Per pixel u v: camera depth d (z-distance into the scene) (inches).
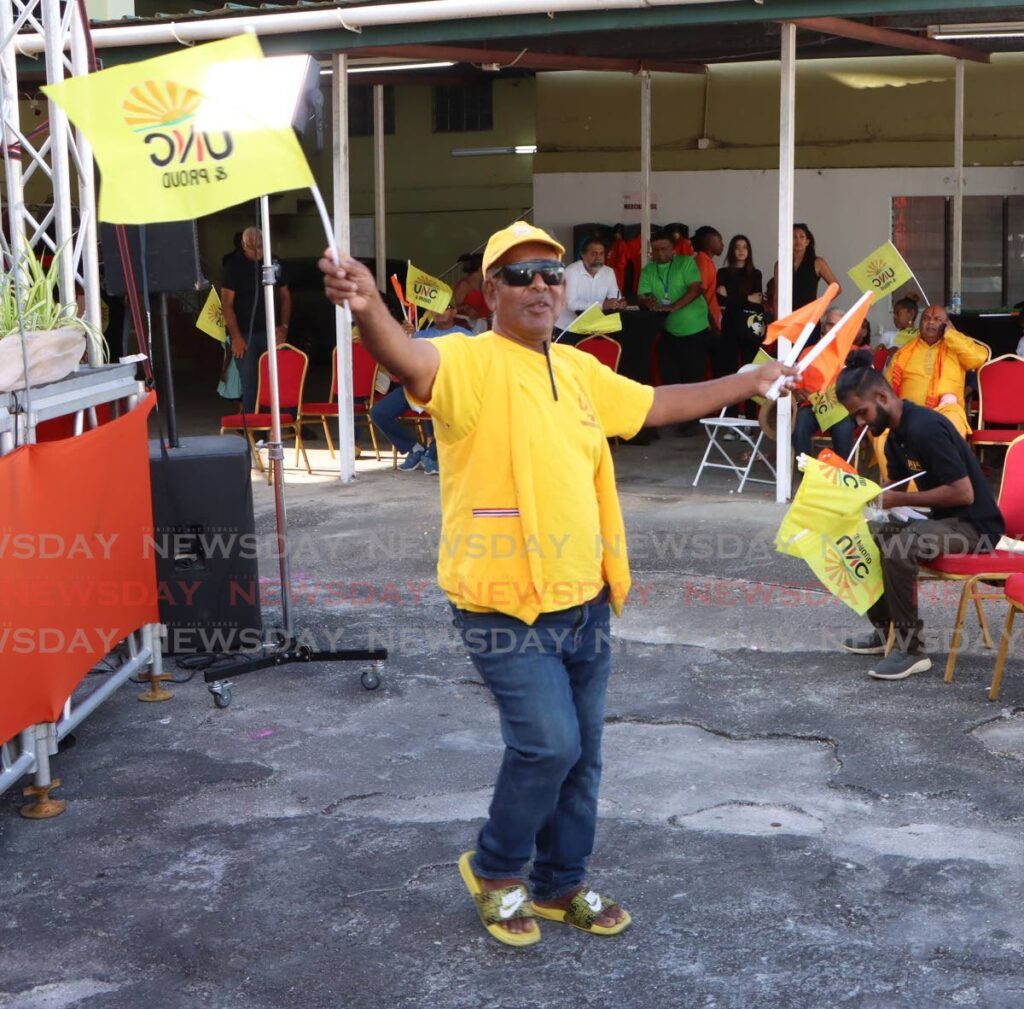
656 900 164.1
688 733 219.3
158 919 163.0
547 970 149.4
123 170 148.6
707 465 434.0
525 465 140.3
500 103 721.0
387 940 156.8
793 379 156.0
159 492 252.7
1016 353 459.2
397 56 451.2
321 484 427.8
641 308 503.2
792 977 146.4
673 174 648.4
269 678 248.5
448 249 750.5
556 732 143.2
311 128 216.7
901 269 353.4
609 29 351.9
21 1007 144.9
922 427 241.0
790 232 371.6
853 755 207.9
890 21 410.9
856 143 625.0
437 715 229.3
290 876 172.9
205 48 148.7
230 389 476.1
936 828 182.2
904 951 151.1
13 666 181.3
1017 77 602.2
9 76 239.3
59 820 191.0
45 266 293.6
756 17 337.7
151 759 212.4
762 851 176.2
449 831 184.7
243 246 444.8
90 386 213.3
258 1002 144.9
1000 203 619.5
